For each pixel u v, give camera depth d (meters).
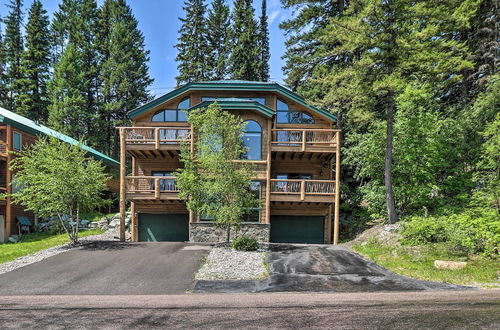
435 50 13.48
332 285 7.42
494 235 9.39
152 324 4.87
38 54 33.03
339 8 20.45
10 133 16.89
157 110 17.30
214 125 12.20
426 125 14.72
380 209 15.93
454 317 5.07
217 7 37.09
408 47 12.80
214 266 9.16
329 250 12.05
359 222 18.27
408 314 5.23
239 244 11.76
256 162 15.05
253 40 32.59
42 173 12.20
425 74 14.15
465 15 13.77
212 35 36.69
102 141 31.30
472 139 15.02
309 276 8.25
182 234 16.95
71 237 12.90
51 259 10.12
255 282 7.71
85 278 8.09
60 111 27.20
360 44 13.45
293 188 15.59
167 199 15.20
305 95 21.16
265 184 15.14
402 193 14.87
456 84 20.31
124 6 36.00
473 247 9.52
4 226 16.47
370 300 6.13
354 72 13.89
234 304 5.94
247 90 16.94
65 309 5.71
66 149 12.58
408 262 9.64
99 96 33.16
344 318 5.05
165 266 9.24
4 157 16.61
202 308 5.67
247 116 15.29
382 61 13.84
